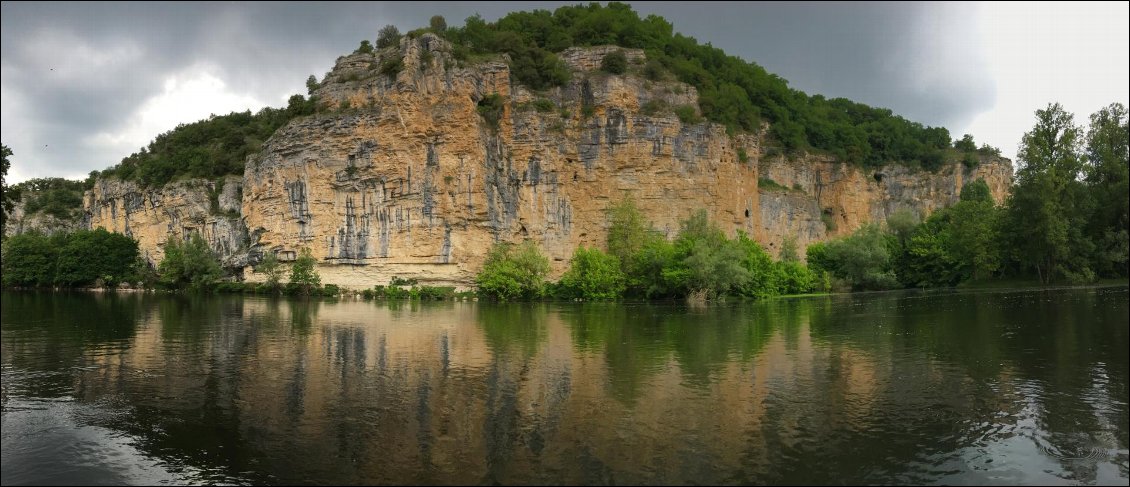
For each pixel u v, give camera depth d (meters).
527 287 88.25
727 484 19.33
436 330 51.88
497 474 20.22
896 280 102.69
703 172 105.88
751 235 114.00
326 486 19.84
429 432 24.34
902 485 19.34
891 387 29.97
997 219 87.75
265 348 42.91
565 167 104.38
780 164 125.81
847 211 132.12
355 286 98.75
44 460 22.27
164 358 39.34
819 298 85.38
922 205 141.38
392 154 97.38
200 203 120.19
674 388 30.20
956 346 40.03
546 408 27.11
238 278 112.19
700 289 81.06
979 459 21.25
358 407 27.80
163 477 20.84
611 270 90.94
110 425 26.00
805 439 23.05
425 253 96.19
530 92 105.81
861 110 165.38
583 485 19.28
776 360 36.62
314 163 101.19
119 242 120.56
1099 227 78.88
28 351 42.03
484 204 96.62
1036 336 42.72
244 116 146.75
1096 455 21.56
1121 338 41.12
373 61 106.44
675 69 117.50
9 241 128.50
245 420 26.31
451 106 97.12
